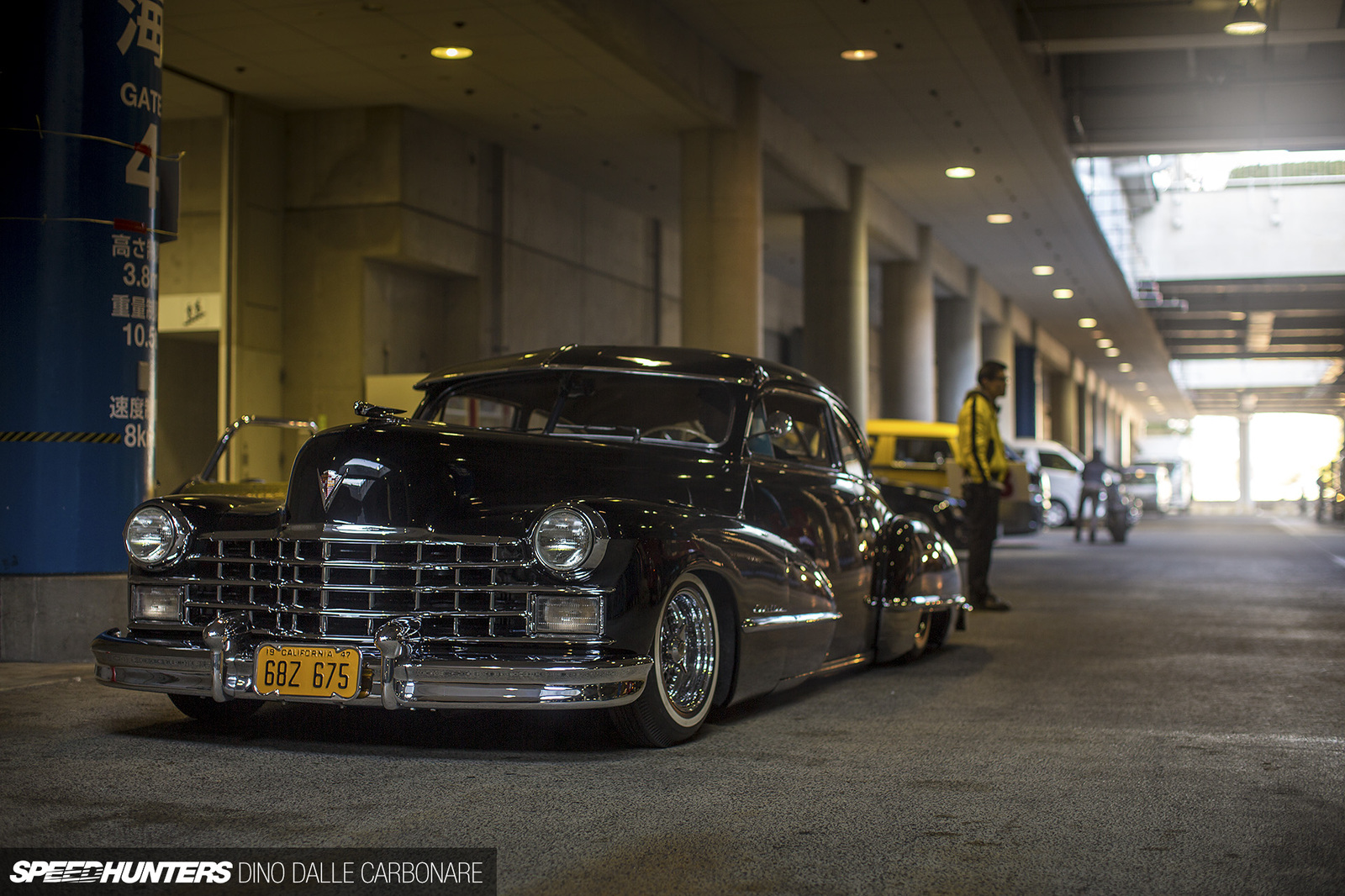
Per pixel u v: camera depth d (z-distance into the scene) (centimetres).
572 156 1873
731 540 441
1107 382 6341
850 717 488
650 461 468
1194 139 1939
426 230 1667
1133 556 1748
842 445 598
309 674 390
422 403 545
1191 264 3572
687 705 427
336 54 1416
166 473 1770
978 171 2130
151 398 682
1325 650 711
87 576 650
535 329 1931
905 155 2036
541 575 388
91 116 653
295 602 402
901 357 2573
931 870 286
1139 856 299
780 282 3088
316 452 413
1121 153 2072
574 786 364
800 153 1853
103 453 656
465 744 424
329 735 439
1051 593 1123
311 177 1659
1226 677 606
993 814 338
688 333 1648
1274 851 304
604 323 2162
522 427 519
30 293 644
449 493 403
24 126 643
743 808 342
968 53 1532
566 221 2027
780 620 468
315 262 1655
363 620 397
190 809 335
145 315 675
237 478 1598
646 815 332
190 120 1628
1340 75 1839
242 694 404
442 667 377
